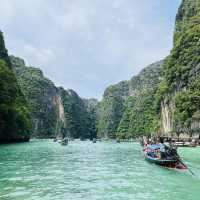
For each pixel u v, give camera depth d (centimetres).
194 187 2244
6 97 8512
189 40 9969
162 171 3020
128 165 3569
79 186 2267
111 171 3055
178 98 9231
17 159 4147
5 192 2042
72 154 5288
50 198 1894
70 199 1877
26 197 1908
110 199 1884
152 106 18312
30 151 5750
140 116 19238
